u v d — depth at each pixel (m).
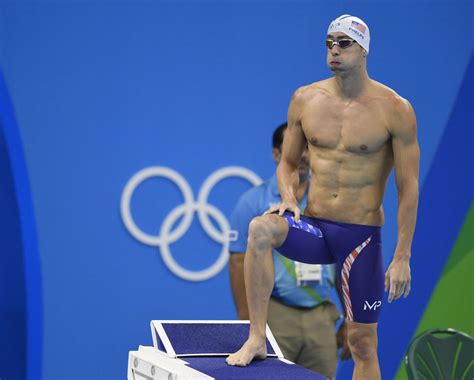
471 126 26.78
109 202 25.45
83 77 25.34
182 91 25.75
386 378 26.59
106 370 25.45
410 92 26.59
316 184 15.99
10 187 25.08
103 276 25.44
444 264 26.81
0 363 24.98
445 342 19.44
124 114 25.50
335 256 15.97
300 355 21.34
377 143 15.41
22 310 25.09
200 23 25.80
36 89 25.20
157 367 15.27
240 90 26.00
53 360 25.22
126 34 25.48
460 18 26.73
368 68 26.47
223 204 25.97
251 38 26.02
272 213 15.92
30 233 25.14
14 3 25.09
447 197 26.78
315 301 21.16
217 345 16.88
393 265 15.59
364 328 16.09
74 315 25.31
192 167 25.81
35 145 25.19
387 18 26.50
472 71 26.80
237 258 22.28
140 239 25.56
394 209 26.33
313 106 15.80
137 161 25.56
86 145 25.36
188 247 25.83
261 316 15.83
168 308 25.73
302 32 26.20
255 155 26.06
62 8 25.27
